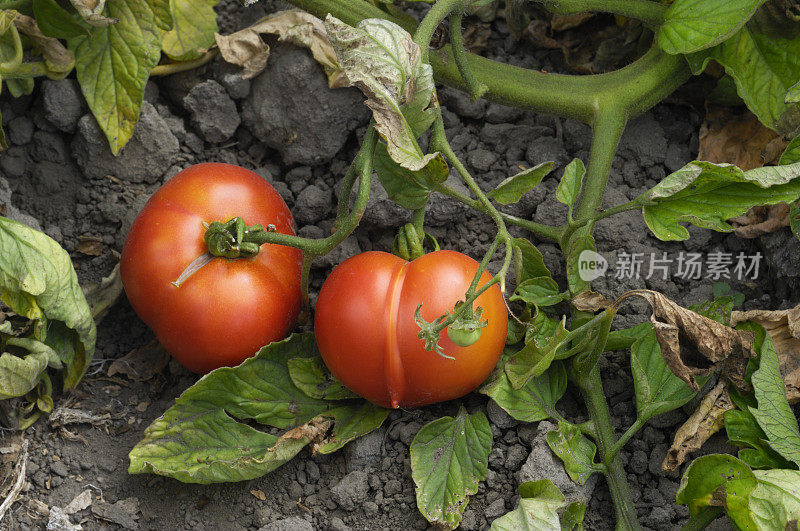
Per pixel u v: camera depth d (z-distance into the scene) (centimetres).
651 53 94
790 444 87
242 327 89
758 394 88
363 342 87
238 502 90
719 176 86
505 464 90
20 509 90
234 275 89
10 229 89
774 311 90
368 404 91
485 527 88
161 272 89
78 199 96
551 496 86
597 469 89
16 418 91
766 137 96
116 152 95
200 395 90
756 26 94
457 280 87
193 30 97
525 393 90
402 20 96
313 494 90
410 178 89
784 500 84
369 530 89
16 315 92
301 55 96
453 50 90
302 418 91
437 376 87
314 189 96
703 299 94
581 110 94
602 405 90
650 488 90
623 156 97
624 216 95
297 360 91
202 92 97
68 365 92
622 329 93
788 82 94
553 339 88
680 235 87
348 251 95
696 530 87
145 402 93
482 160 97
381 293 87
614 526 89
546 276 91
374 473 90
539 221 95
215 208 90
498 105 98
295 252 91
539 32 100
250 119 97
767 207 94
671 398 89
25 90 96
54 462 91
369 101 85
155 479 91
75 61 95
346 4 95
